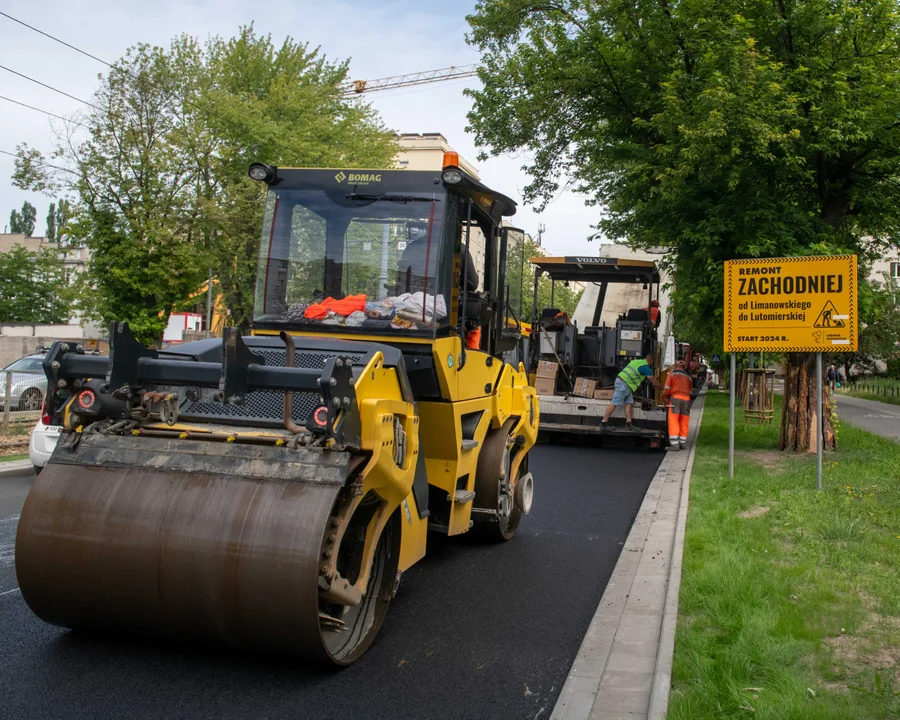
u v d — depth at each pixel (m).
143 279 19.58
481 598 5.94
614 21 14.62
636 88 15.20
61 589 4.31
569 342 16.95
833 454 13.16
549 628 5.29
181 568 4.11
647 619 5.30
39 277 60.38
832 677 4.20
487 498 7.05
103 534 4.23
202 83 26.12
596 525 8.59
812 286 10.05
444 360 5.72
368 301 5.86
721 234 13.45
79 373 4.60
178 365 4.39
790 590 5.63
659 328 17.22
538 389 16.44
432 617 5.49
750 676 4.18
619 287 17.73
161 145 20.73
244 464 4.28
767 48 12.64
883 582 5.85
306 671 4.46
